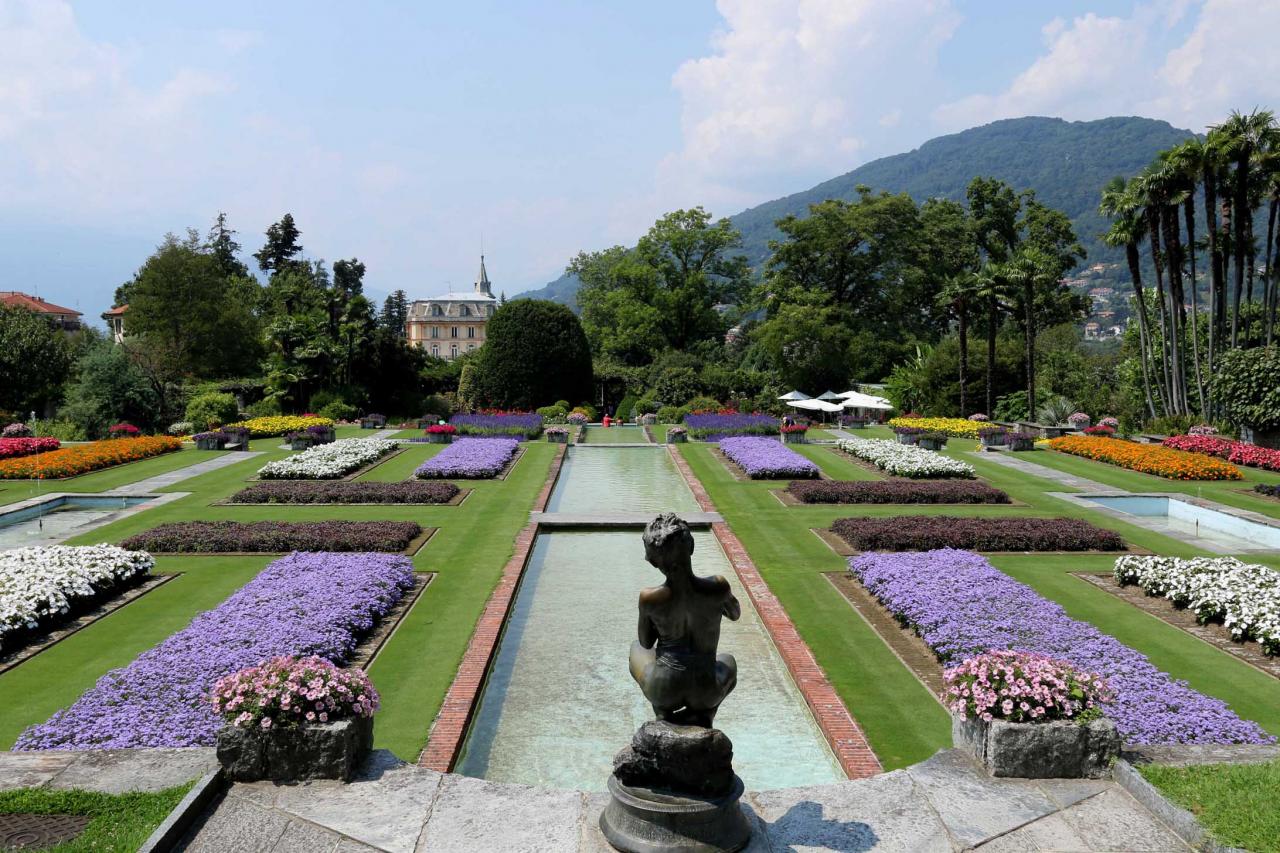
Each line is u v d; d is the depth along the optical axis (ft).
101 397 143.64
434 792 23.76
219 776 23.70
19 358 143.74
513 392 187.32
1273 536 67.92
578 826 22.45
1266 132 117.19
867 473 100.78
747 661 43.19
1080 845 21.35
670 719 21.93
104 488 87.92
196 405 146.72
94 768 24.20
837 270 230.27
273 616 42.19
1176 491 88.33
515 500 81.87
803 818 22.82
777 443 121.60
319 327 180.96
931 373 184.85
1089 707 24.84
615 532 71.67
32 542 64.44
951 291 171.94
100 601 48.01
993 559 58.54
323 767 23.97
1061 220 233.55
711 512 76.38
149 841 20.43
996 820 22.40
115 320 291.58
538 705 38.06
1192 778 23.34
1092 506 80.48
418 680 37.60
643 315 232.94
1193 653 40.34
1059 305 227.20
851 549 61.77
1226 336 140.87
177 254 198.59
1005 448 123.24
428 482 87.92
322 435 123.44
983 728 24.86
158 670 35.04
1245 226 127.44
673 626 21.24
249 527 64.18
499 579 54.03
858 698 36.11
